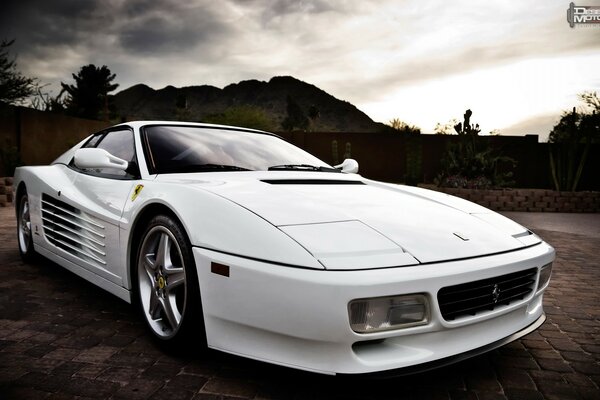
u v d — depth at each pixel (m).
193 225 1.83
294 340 1.56
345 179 2.67
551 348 2.34
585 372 2.05
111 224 2.38
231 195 1.92
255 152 2.88
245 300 1.63
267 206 1.83
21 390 1.71
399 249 1.65
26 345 2.13
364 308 1.49
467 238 1.86
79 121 13.97
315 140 19.36
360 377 1.52
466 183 11.08
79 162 2.40
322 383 1.82
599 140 14.52
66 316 2.53
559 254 5.15
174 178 2.31
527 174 17.47
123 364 1.95
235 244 1.69
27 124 11.73
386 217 1.91
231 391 1.74
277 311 1.56
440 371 2.01
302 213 1.80
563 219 8.95
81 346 2.13
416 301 1.56
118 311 2.63
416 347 1.62
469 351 1.71
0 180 7.68
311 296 1.49
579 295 3.40
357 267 1.52
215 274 1.71
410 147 14.70
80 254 2.75
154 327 2.11
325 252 1.56
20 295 2.89
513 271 1.80
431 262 1.63
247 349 1.67
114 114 58.62
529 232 2.26
